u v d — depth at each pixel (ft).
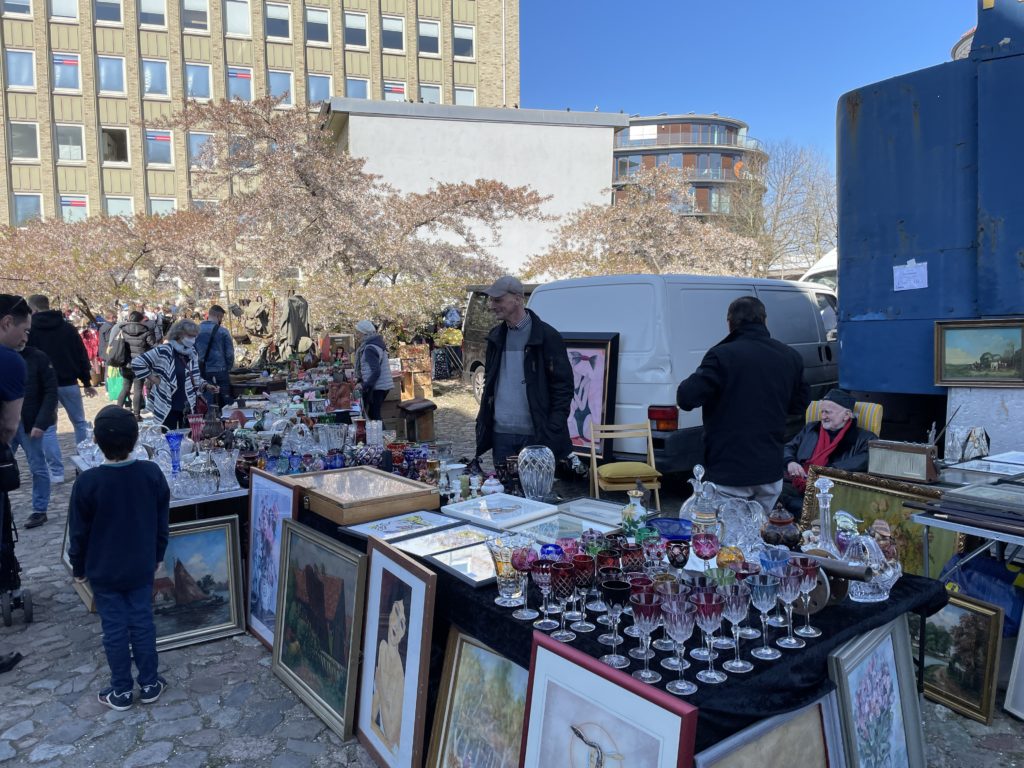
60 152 102.83
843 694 6.72
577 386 20.52
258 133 57.72
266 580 12.77
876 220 16.26
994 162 14.43
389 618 9.04
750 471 12.14
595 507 10.52
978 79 14.58
